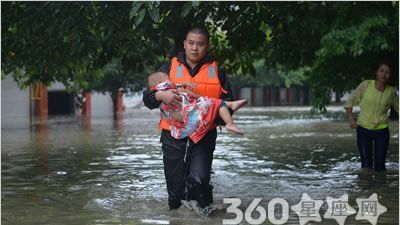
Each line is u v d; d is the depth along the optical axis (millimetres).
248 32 17875
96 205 12109
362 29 30984
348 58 36719
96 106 72438
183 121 10922
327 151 23109
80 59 18719
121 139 29656
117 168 18156
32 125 44094
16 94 59625
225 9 16969
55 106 68375
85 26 16219
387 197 12875
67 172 17312
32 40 18391
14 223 10586
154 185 14727
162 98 10875
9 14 17766
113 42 15617
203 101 10805
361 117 17109
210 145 11109
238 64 21766
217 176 16125
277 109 78250
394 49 32094
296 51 23625
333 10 23297
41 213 11391
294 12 17219
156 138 30266
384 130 16906
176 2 15000
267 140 28328
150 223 10398
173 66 11117
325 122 44406
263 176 16141
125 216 11008
